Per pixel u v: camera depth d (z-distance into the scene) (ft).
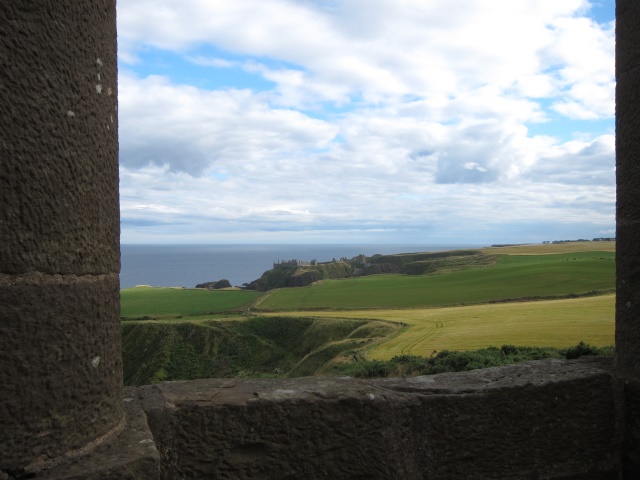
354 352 111.45
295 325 190.29
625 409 8.27
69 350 5.08
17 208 4.68
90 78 5.34
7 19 4.62
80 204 5.22
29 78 4.75
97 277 5.45
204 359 179.93
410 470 7.15
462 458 7.44
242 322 196.34
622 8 8.68
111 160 5.74
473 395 7.50
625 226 8.59
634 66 8.41
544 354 57.67
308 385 7.16
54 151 4.94
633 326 8.30
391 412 7.07
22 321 4.70
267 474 6.50
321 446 6.70
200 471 6.30
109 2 5.70
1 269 4.58
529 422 7.76
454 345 99.30
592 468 8.14
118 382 5.79
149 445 5.43
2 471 4.60
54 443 4.93
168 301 277.64
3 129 4.59
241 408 6.45
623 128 8.70
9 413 4.63
